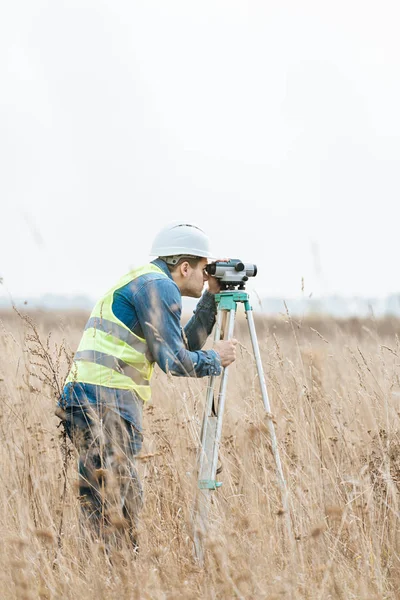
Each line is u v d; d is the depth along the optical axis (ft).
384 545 21.29
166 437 23.09
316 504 21.56
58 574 19.48
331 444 25.02
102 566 19.57
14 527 21.04
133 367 22.43
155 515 21.81
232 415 28.27
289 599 17.53
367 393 26.63
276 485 22.65
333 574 18.65
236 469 24.86
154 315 21.79
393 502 21.56
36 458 23.63
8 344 29.30
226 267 23.48
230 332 23.29
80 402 22.18
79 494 22.09
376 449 24.30
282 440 24.86
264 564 18.80
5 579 18.70
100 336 22.56
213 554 18.35
